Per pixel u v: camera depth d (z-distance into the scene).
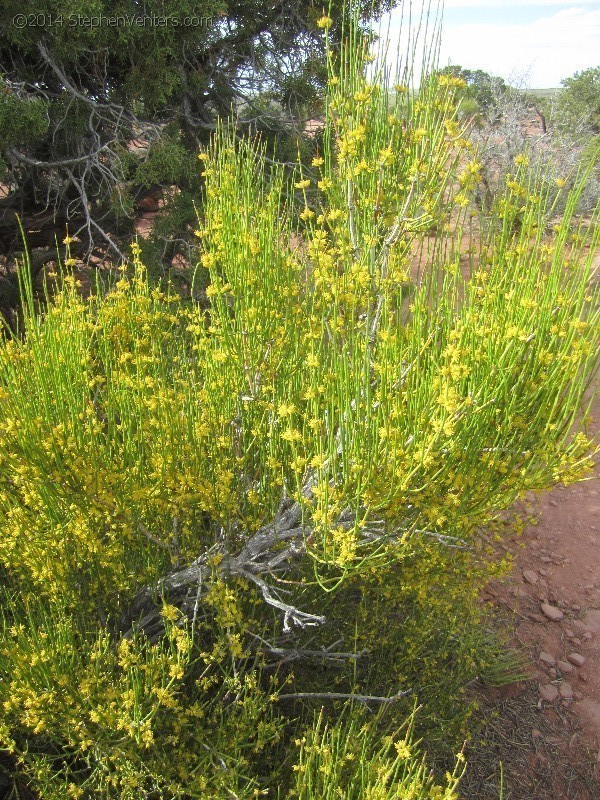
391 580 3.11
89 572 2.61
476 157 2.14
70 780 2.46
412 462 1.91
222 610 2.46
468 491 2.20
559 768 3.36
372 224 2.24
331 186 2.36
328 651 2.91
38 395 2.26
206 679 2.41
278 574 2.90
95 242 8.43
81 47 6.84
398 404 1.98
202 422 2.60
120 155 7.48
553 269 2.04
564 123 14.92
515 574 4.76
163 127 8.26
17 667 2.13
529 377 2.12
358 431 1.94
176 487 2.44
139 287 2.93
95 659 2.30
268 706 2.68
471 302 2.08
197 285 7.50
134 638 2.43
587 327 2.07
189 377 2.87
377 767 2.03
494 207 2.30
